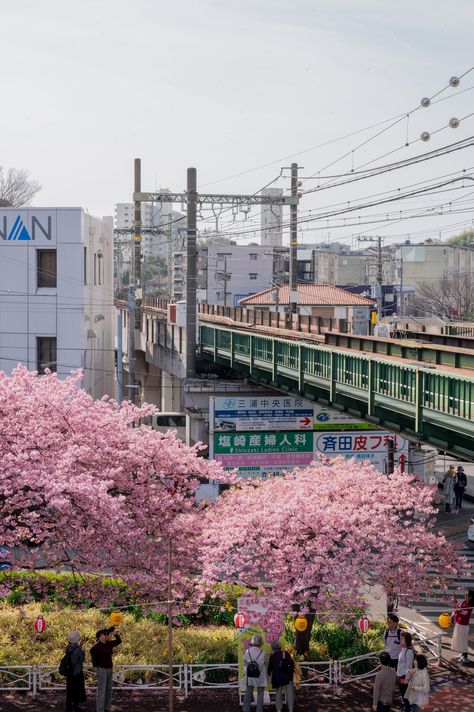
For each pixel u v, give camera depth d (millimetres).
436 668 17469
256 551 16594
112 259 49875
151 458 17891
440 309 86500
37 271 35875
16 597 20312
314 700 16094
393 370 19703
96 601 17312
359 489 18312
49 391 18766
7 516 16312
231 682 16625
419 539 17703
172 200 41531
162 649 17453
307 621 16562
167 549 17172
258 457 33219
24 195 80000
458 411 16562
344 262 133250
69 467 16156
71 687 15219
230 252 110000
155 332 46125
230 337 34125
